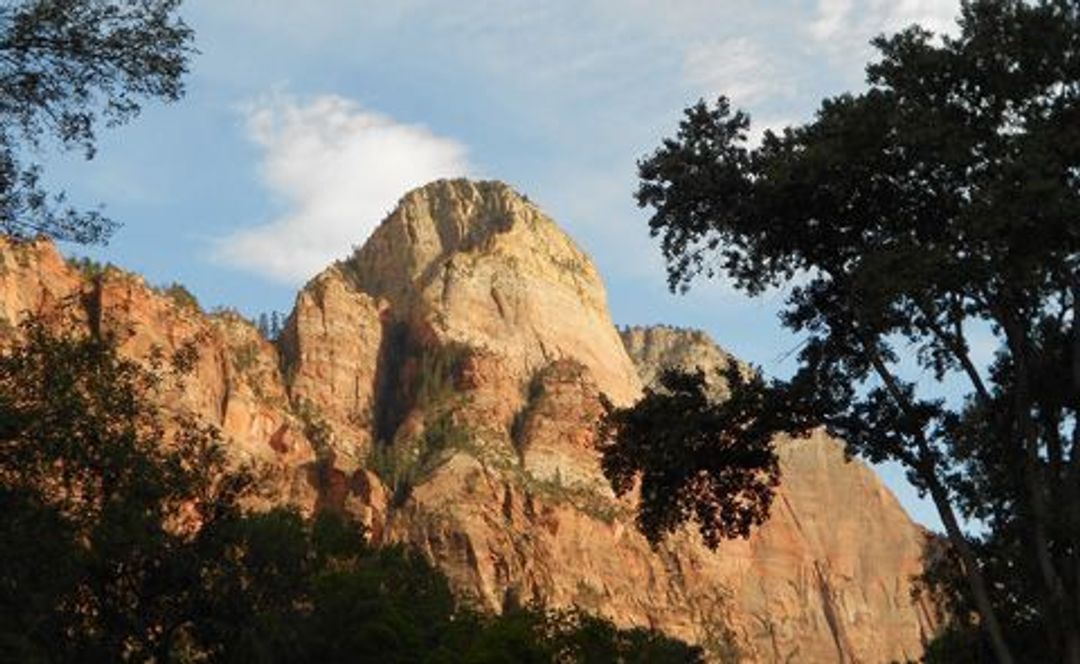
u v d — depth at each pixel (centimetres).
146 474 4681
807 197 3061
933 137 2900
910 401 3131
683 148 3195
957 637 3962
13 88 2373
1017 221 2759
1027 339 3112
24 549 3597
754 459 3306
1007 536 3250
